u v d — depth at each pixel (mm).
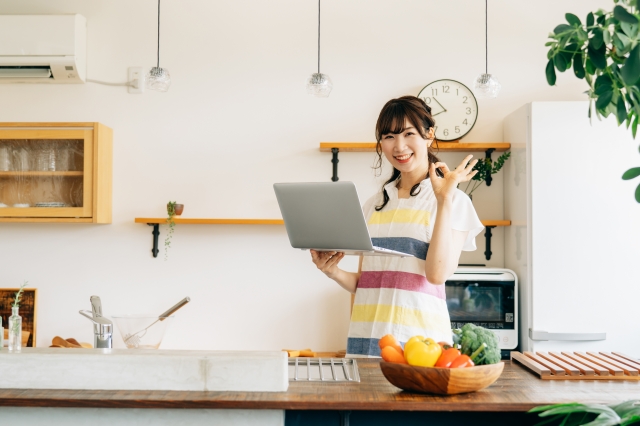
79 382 1458
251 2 3443
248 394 1396
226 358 1438
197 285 3375
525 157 2932
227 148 3410
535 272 2861
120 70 3441
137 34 3453
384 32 3408
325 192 1545
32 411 1408
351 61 3408
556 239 2859
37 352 1522
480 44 3387
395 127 1887
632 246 2834
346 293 3346
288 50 3426
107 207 3334
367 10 3418
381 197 2053
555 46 1405
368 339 1882
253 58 3432
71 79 3375
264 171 3396
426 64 3391
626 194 2840
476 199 3352
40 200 3182
